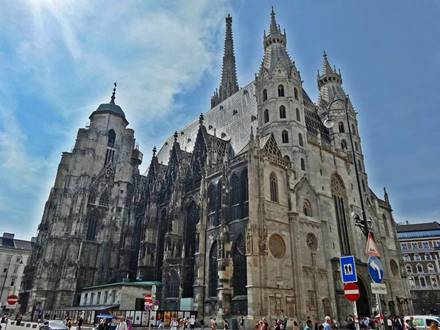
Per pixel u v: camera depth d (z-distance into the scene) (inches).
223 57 5551.2
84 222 3673.7
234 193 2429.9
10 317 3398.1
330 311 2356.1
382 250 3228.3
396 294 3216.0
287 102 2935.5
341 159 3245.6
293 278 2234.3
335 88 3831.2
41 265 3410.4
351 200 3102.9
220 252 2219.5
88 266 3550.7
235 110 3452.3
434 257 5162.4
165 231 3230.8
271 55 3289.9
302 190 2637.8
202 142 3127.5
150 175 3853.3
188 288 2578.7
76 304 3292.3
